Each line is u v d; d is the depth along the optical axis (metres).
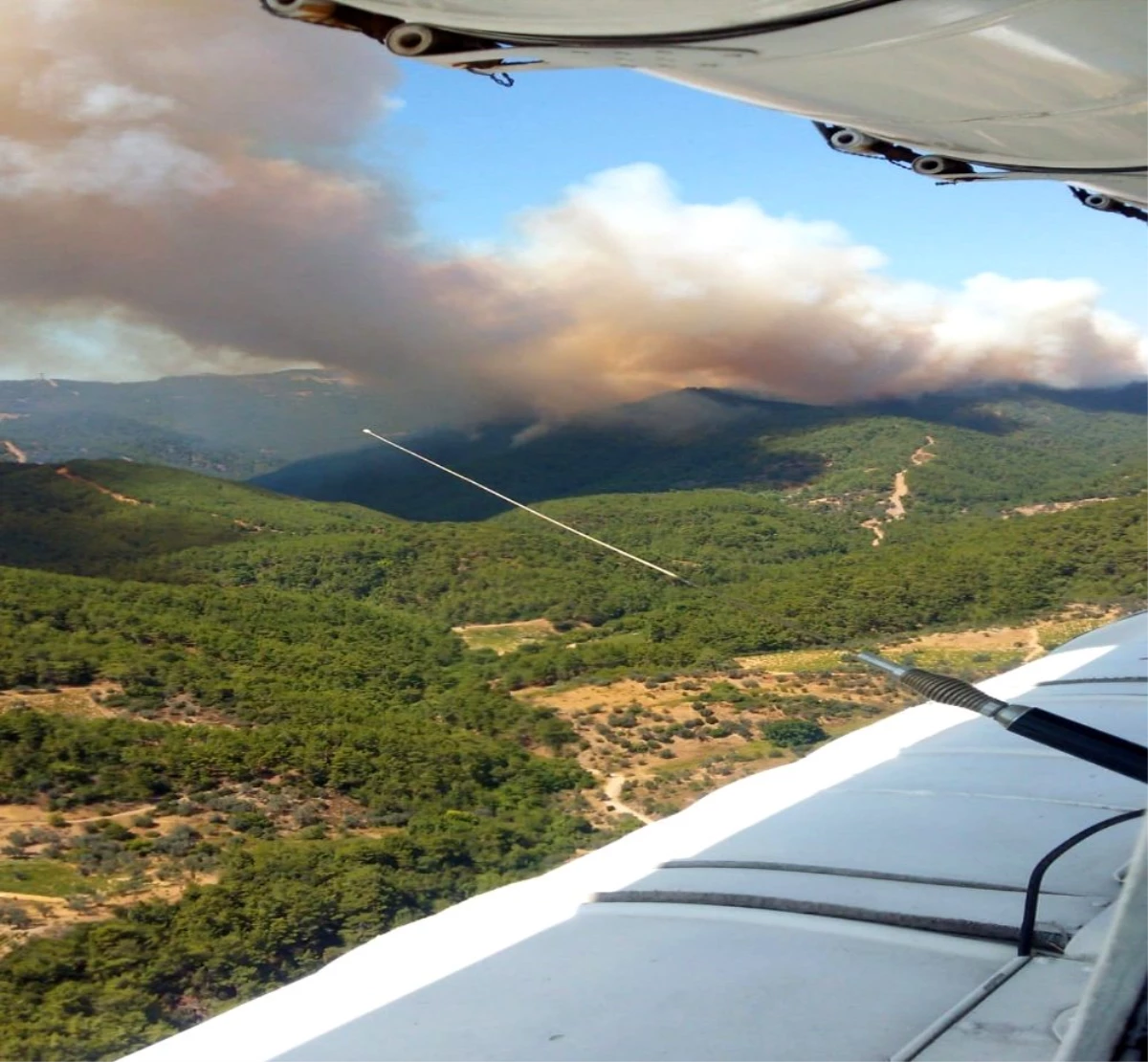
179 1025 32.84
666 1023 2.32
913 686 2.29
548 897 3.38
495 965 2.79
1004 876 2.99
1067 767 4.14
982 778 4.17
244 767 66.06
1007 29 2.01
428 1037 2.41
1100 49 2.04
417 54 2.19
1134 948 1.68
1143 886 1.67
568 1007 2.46
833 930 2.73
